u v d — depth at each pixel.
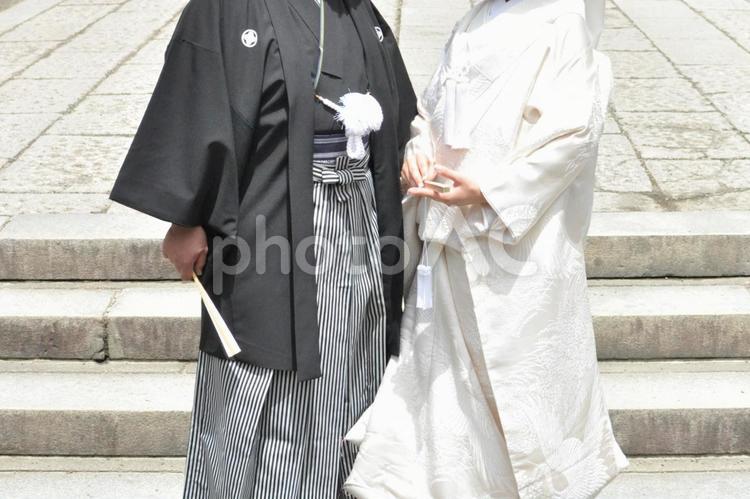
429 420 2.51
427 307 2.48
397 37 6.07
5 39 6.48
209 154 2.30
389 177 2.53
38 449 3.21
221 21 2.31
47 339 3.46
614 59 5.87
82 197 4.04
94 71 5.69
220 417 2.51
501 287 2.44
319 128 2.37
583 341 2.53
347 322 2.52
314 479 2.57
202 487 2.63
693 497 2.99
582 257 2.56
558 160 2.35
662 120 4.86
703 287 3.63
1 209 3.92
